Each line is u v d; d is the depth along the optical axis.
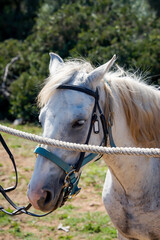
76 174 1.96
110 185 2.41
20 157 5.82
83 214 4.20
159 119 2.28
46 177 1.83
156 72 7.26
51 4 11.27
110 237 3.68
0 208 2.16
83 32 7.96
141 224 2.29
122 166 2.19
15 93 8.12
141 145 2.29
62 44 8.25
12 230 3.75
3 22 13.10
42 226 3.88
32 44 8.68
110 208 2.40
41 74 7.90
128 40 7.96
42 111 1.92
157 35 7.88
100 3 8.77
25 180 4.96
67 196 1.95
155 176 2.32
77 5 8.83
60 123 1.83
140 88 2.27
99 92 2.03
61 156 1.86
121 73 2.40
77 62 2.15
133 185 2.25
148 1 12.30
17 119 7.89
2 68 8.91
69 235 3.71
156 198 2.28
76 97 1.88
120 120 2.15
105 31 7.91
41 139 1.78
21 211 2.07
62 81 1.92
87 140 1.92
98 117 1.98
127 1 11.79
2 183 4.88
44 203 1.82
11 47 9.38
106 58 7.27
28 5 13.86
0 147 6.18
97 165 5.74
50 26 8.41
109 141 2.09
